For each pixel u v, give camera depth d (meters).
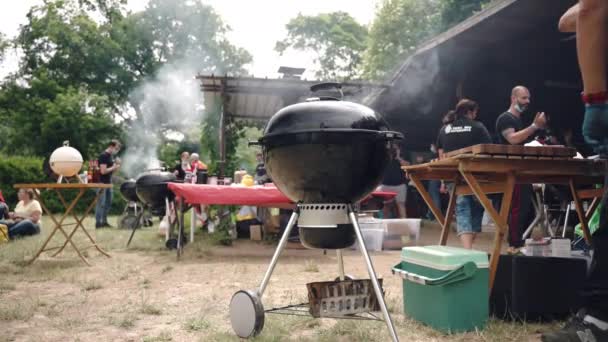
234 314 2.49
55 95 29.81
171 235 6.57
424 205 11.86
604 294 2.11
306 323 2.74
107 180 9.98
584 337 2.10
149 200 6.38
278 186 2.49
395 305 3.12
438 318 2.55
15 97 30.42
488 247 6.21
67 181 5.45
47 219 13.52
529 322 2.70
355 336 2.46
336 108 2.28
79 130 28.00
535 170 2.74
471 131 4.39
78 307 3.16
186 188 5.20
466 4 17.81
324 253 5.91
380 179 2.46
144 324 2.78
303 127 2.23
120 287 3.87
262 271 4.62
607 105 2.13
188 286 3.88
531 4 7.46
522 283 2.71
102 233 8.49
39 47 33.12
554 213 6.04
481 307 2.56
